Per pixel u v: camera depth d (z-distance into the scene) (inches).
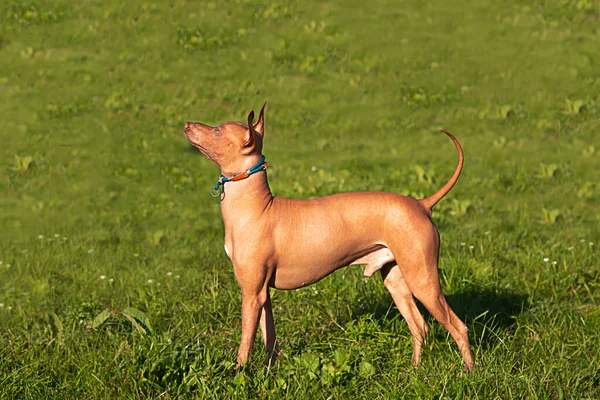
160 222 505.7
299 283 251.4
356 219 245.0
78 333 304.2
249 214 243.3
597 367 260.5
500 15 919.0
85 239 465.7
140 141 668.1
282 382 241.9
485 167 592.1
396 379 248.2
